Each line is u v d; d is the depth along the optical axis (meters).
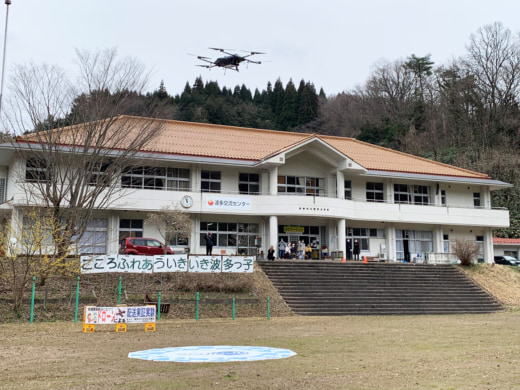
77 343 14.39
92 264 23.38
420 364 11.20
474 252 36.59
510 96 69.56
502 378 9.62
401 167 42.00
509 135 67.44
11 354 12.37
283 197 35.75
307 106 96.62
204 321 20.80
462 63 72.88
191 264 25.52
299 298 26.03
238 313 23.05
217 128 44.25
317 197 36.28
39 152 27.28
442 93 76.19
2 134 29.19
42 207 26.75
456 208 41.94
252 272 27.67
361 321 21.70
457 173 43.75
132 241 30.39
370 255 40.38
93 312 17.05
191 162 34.47
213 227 36.41
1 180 34.16
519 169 59.84
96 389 8.73
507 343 14.73
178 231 30.73
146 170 35.06
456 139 71.69
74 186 28.19
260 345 14.24
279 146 41.12
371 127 74.62
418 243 42.22
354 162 37.50
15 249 21.45
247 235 37.22
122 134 29.84
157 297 23.59
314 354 12.66
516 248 50.53
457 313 27.14
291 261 31.36
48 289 22.88
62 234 23.72
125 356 12.23
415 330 18.23
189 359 11.84
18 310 20.14
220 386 8.95
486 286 32.72
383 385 9.03
